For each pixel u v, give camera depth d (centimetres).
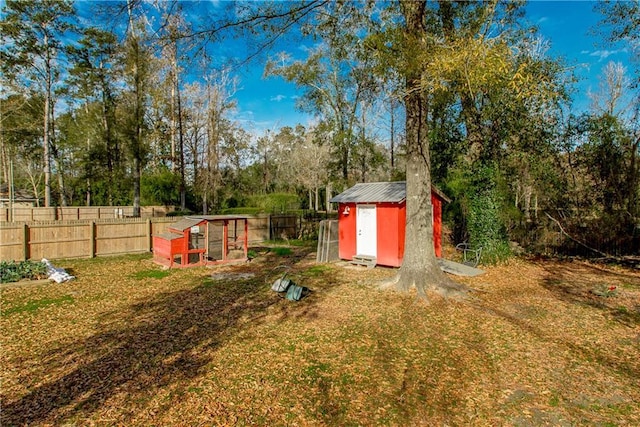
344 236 1377
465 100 1270
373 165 2522
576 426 382
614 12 1202
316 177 3553
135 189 2244
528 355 548
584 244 1388
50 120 2900
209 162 2642
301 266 1272
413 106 866
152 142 3112
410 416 399
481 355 549
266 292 915
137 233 1552
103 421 386
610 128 1353
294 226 2206
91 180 3122
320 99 2164
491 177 1253
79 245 1403
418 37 688
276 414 400
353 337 618
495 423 387
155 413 400
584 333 634
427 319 703
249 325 678
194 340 607
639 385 462
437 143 1565
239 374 489
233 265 1299
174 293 910
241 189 4009
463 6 1020
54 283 1003
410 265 901
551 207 1506
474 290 893
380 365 517
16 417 393
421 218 892
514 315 727
